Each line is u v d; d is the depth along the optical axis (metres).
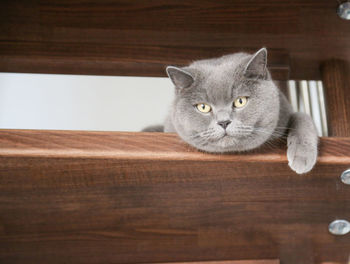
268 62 1.90
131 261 1.64
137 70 1.92
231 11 1.68
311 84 2.45
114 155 1.30
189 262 1.64
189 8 1.66
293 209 1.50
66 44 1.79
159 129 2.24
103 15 1.68
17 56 1.79
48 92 2.69
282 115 1.61
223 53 1.89
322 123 2.26
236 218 1.53
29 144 1.29
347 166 1.35
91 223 1.52
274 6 1.64
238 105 1.48
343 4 1.61
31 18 1.68
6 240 1.53
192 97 1.51
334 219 1.54
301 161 1.34
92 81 2.77
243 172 1.38
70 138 1.30
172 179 1.40
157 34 1.78
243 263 1.63
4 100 2.59
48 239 1.55
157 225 1.55
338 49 1.84
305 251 1.65
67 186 1.39
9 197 1.41
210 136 1.44
